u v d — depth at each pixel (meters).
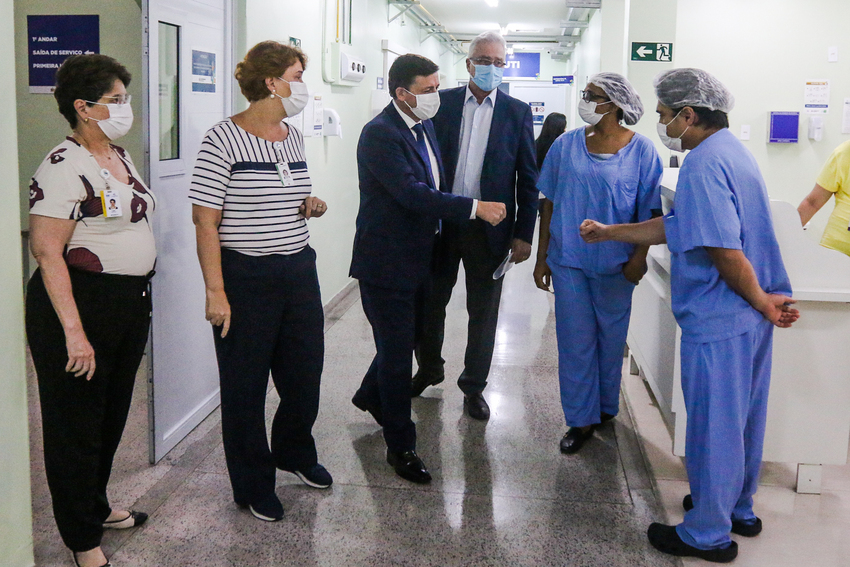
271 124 2.23
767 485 2.66
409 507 2.49
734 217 2.00
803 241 2.40
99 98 1.89
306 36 4.48
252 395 2.30
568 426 3.23
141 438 3.02
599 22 8.44
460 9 10.59
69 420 1.96
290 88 2.16
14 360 1.97
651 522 2.41
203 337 3.15
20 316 1.98
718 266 2.03
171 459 2.81
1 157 1.88
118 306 2.00
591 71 9.80
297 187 2.28
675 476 2.73
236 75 2.18
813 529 2.36
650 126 4.75
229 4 3.21
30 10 3.91
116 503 2.47
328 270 5.36
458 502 2.53
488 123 3.08
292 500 2.52
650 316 3.23
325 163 5.15
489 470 2.78
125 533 2.29
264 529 2.33
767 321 2.14
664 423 3.22
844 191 3.34
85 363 1.87
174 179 2.75
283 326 2.37
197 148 2.95
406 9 7.50
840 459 2.54
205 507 2.46
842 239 3.34
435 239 2.87
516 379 3.87
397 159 2.42
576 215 2.78
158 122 2.60
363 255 2.56
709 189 2.00
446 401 3.52
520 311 5.42
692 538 2.18
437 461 2.85
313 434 3.08
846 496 2.58
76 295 1.94
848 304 2.44
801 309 2.46
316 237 4.97
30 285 1.95
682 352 2.19
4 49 1.87
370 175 2.53
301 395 2.46
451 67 15.65
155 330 2.67
